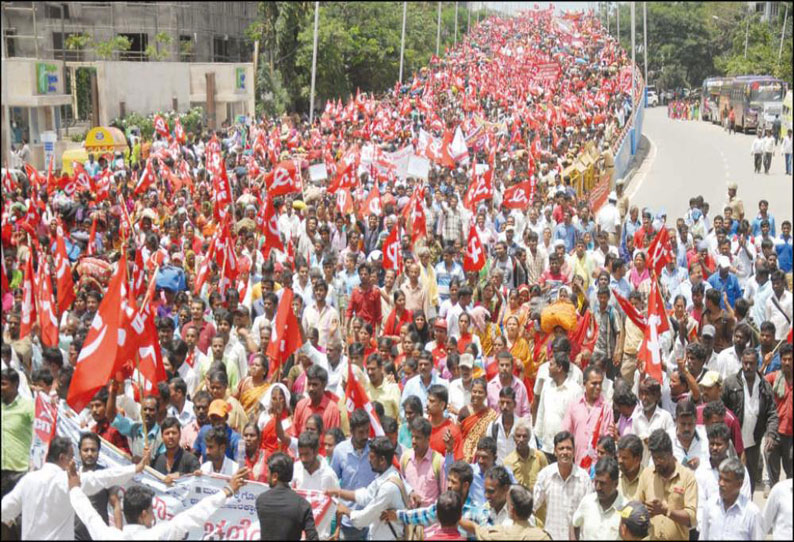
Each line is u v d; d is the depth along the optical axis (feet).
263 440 29.99
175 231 57.41
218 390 30.27
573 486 25.59
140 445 29.09
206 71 169.89
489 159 91.40
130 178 87.66
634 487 25.32
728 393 31.83
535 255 54.19
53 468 24.66
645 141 160.97
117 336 28.63
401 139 131.44
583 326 40.32
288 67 205.36
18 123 120.98
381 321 45.75
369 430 27.53
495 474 24.63
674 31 189.67
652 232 59.62
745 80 163.12
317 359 35.99
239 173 89.30
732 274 47.73
